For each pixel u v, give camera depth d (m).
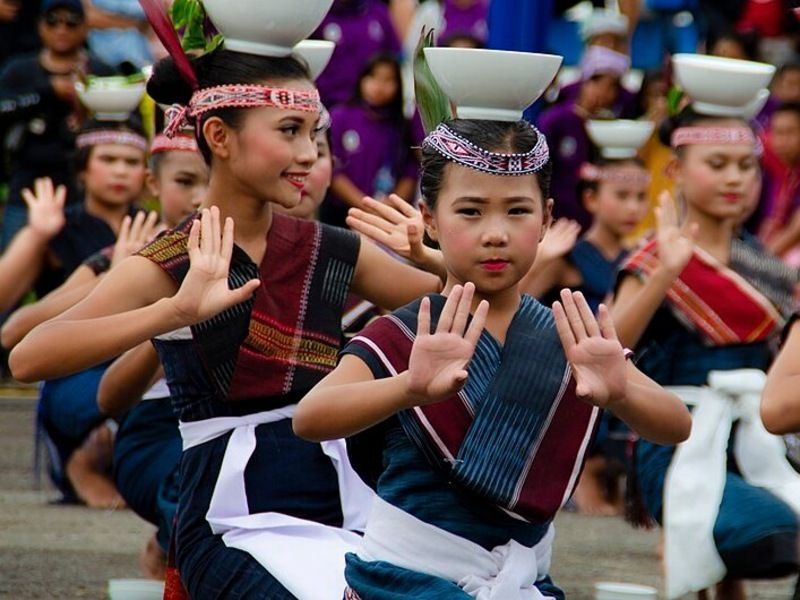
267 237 11.26
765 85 14.93
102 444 19.86
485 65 9.72
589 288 20.91
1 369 28.77
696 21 28.52
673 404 9.58
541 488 9.50
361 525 11.26
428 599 9.27
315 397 9.38
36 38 28.69
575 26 28.75
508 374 9.53
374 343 9.58
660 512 14.14
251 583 10.75
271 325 11.16
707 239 14.82
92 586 15.95
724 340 14.55
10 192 25.72
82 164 19.30
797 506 13.42
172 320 10.48
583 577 16.64
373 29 27.44
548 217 9.92
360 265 11.48
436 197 9.69
